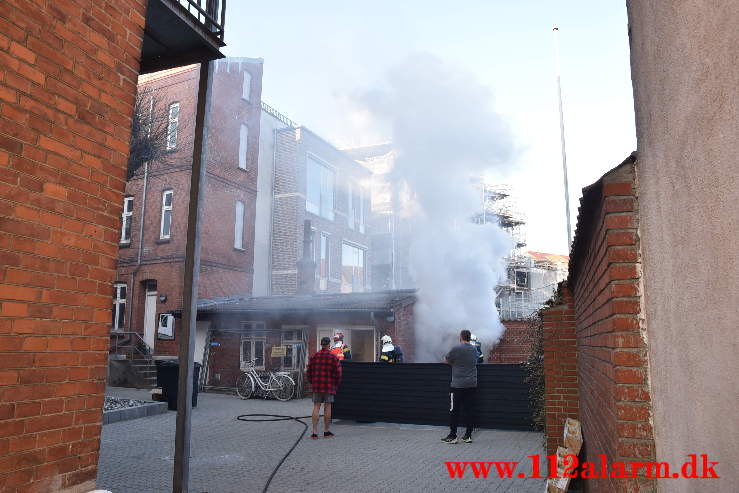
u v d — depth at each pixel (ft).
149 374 60.03
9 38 8.21
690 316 5.47
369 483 19.81
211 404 46.16
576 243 11.23
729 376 4.48
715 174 4.67
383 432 31.63
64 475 8.84
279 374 51.13
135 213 72.23
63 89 9.14
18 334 8.18
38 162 8.61
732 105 4.24
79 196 9.37
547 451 19.88
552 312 20.47
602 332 9.09
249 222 78.54
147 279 69.31
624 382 7.46
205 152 16.58
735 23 4.14
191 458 24.04
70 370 9.04
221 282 71.56
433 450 26.11
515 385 32.53
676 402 6.08
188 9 14.26
